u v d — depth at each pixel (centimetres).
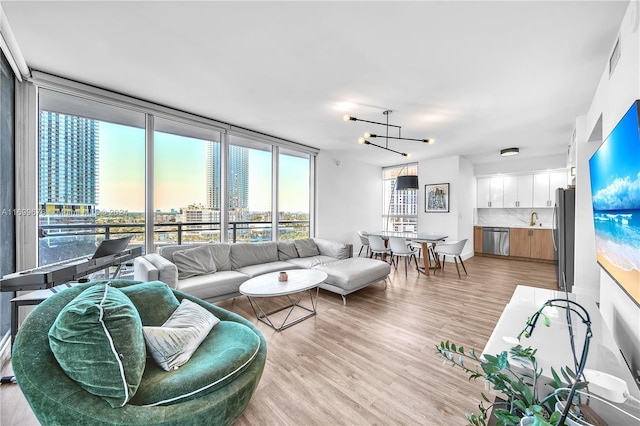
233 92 293
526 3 165
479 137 453
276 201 493
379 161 682
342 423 146
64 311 115
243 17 180
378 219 739
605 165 162
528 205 622
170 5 169
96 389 106
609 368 113
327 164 589
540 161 604
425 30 191
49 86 253
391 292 377
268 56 225
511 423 67
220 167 406
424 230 654
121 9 172
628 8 162
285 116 366
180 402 120
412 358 209
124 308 128
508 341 134
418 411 154
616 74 191
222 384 132
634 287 126
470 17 177
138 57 227
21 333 113
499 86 272
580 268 347
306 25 187
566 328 147
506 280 441
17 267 238
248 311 308
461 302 335
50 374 106
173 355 139
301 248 466
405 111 339
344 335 248
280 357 211
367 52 218
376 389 173
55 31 193
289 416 151
